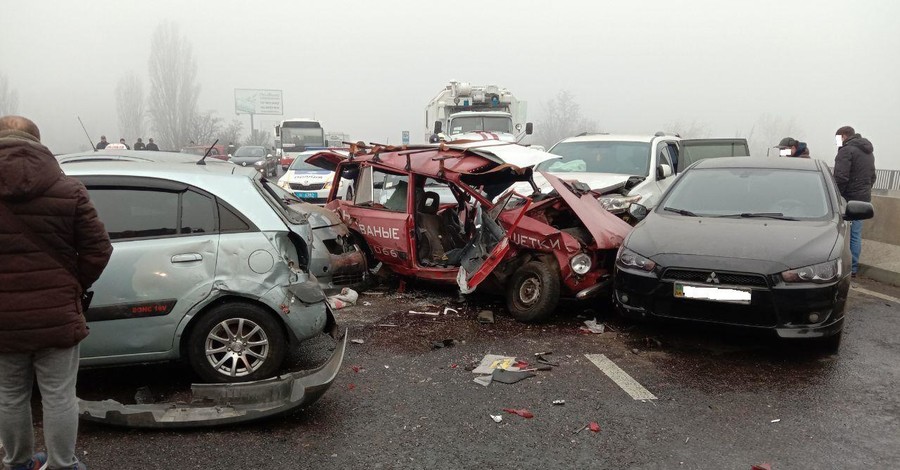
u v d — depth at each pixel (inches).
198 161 194.5
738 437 150.2
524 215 257.4
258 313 168.1
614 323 245.9
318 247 262.4
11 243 107.7
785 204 241.0
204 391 155.0
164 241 164.9
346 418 158.1
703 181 263.7
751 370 194.9
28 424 118.0
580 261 240.1
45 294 110.2
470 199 318.7
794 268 194.7
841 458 140.6
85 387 175.2
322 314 177.5
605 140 414.9
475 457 139.5
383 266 299.1
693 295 201.9
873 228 376.5
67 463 119.7
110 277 159.0
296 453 140.2
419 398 170.9
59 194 110.7
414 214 279.3
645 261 213.9
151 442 143.9
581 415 161.3
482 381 182.5
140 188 167.5
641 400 171.2
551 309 242.5
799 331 194.1
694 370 194.5
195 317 166.1
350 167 324.5
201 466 134.0
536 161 263.4
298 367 191.8
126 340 161.0
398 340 220.7
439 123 741.3
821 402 170.9
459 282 258.4
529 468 135.0
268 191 198.2
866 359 205.9
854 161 342.3
